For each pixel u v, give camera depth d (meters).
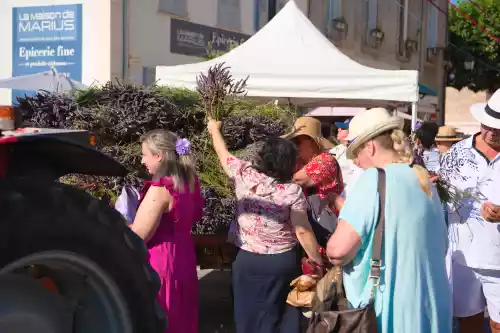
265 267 3.97
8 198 2.02
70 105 4.90
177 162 3.82
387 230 3.00
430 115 21.12
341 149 6.01
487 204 4.20
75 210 2.12
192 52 13.38
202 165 5.14
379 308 3.02
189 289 3.88
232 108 5.08
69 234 2.12
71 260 2.13
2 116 2.42
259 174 4.05
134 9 11.76
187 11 13.12
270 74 8.50
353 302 3.08
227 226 5.11
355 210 3.02
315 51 8.94
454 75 35.31
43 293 2.22
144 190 3.94
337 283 3.23
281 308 4.02
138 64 11.91
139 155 4.78
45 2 11.77
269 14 16.50
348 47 21.34
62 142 2.28
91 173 2.65
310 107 12.51
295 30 9.33
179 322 3.76
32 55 11.93
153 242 3.77
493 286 4.43
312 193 5.20
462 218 4.43
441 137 8.80
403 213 2.99
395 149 3.23
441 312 3.10
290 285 4.02
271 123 5.66
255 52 8.96
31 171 2.33
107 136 4.94
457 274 4.55
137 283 2.24
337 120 13.94
